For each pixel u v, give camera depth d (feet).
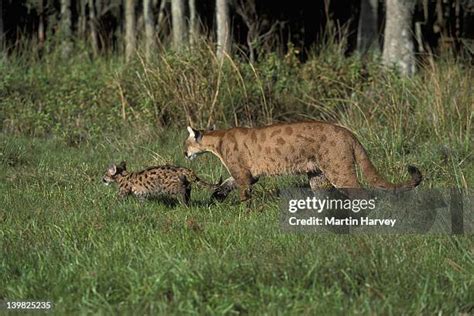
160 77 81.41
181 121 79.51
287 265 38.88
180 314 35.01
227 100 79.92
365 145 67.10
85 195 57.36
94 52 109.19
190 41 93.04
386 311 34.81
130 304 36.37
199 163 65.98
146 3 104.27
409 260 40.40
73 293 37.76
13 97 88.43
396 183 54.60
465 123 71.77
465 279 38.63
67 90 90.17
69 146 77.25
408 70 88.58
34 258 41.91
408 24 88.99
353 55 90.94
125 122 80.59
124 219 50.65
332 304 35.50
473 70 80.84
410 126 72.74
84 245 44.73
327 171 51.29
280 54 105.50
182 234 45.65
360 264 39.09
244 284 37.52
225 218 50.49
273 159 52.34
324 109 80.59
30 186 61.00
